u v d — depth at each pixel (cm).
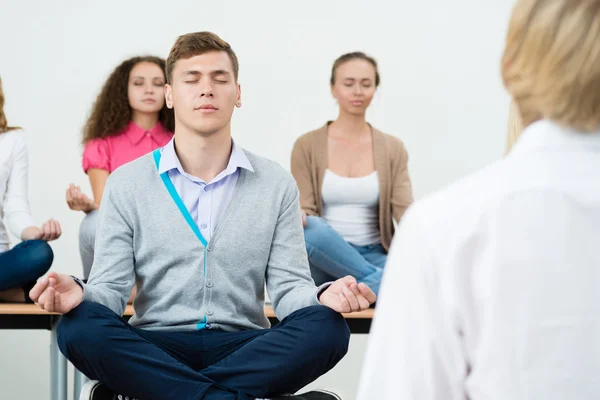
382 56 516
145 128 409
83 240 371
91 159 402
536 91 91
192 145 254
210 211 254
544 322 86
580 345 86
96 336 226
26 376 466
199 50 254
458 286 90
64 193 492
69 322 228
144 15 499
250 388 232
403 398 91
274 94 510
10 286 359
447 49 519
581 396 85
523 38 92
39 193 490
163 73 407
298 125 512
